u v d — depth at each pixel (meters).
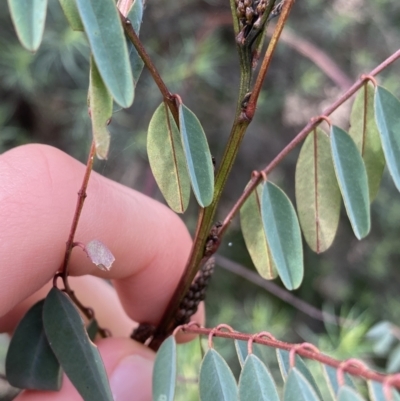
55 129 0.24
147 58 0.06
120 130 0.23
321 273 0.26
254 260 0.09
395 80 0.24
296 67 0.25
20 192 0.10
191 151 0.07
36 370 0.09
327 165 0.08
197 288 0.10
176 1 0.24
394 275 0.27
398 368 0.18
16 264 0.10
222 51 0.24
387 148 0.07
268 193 0.08
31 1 0.05
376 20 0.26
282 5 0.07
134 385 0.11
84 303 0.16
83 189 0.07
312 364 0.19
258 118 0.25
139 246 0.12
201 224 0.08
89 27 0.05
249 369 0.07
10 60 0.21
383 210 0.25
